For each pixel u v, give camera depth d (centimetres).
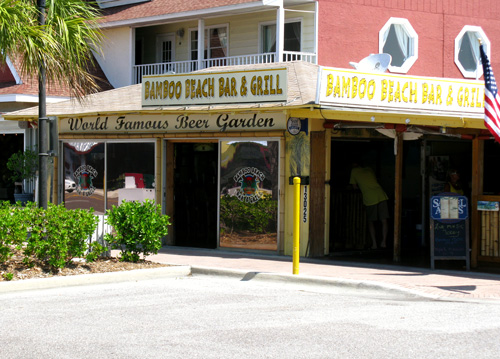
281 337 714
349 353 650
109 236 1212
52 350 666
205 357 636
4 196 2219
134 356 642
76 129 1692
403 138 1357
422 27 2155
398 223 1352
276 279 1120
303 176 1378
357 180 1517
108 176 1652
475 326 769
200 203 1727
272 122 1399
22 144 2188
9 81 2072
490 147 1656
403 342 691
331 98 1242
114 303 921
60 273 1092
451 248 1238
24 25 1122
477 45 2266
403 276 1141
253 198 1444
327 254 1421
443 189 1675
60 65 1180
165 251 1471
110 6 2386
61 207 1128
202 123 1497
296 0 1969
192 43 2270
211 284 1105
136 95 1662
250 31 2120
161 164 1569
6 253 1061
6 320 805
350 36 2030
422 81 1345
